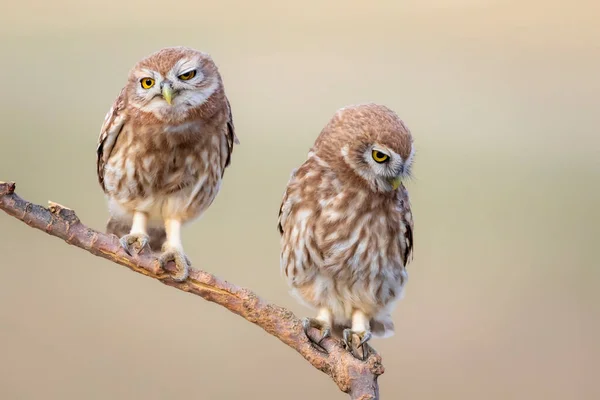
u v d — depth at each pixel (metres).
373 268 7.23
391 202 7.25
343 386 6.00
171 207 7.71
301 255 7.25
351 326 7.41
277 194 15.68
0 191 6.04
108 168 7.68
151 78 7.35
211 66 7.58
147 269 6.21
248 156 16.53
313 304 7.41
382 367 5.98
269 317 6.07
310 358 6.04
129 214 7.83
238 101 20.17
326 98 20.62
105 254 6.22
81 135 17.58
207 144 7.61
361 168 7.05
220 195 15.48
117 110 7.56
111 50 22.30
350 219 7.14
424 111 21.06
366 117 7.04
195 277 6.15
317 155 7.24
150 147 7.49
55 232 6.18
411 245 7.51
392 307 7.43
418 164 17.78
